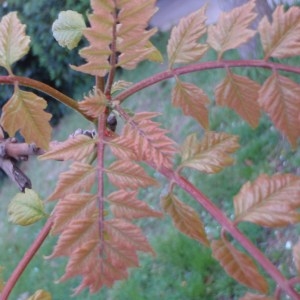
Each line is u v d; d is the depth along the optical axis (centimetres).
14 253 131
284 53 20
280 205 18
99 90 23
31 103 23
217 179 108
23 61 176
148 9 21
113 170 21
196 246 99
